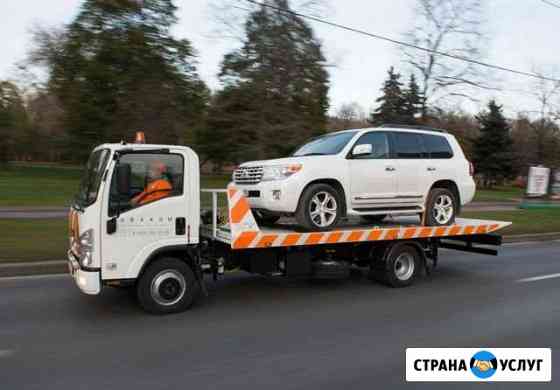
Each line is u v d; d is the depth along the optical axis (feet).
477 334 18.76
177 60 105.09
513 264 35.06
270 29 66.39
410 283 27.32
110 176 19.36
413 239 28.04
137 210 19.80
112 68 104.58
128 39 102.22
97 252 19.20
